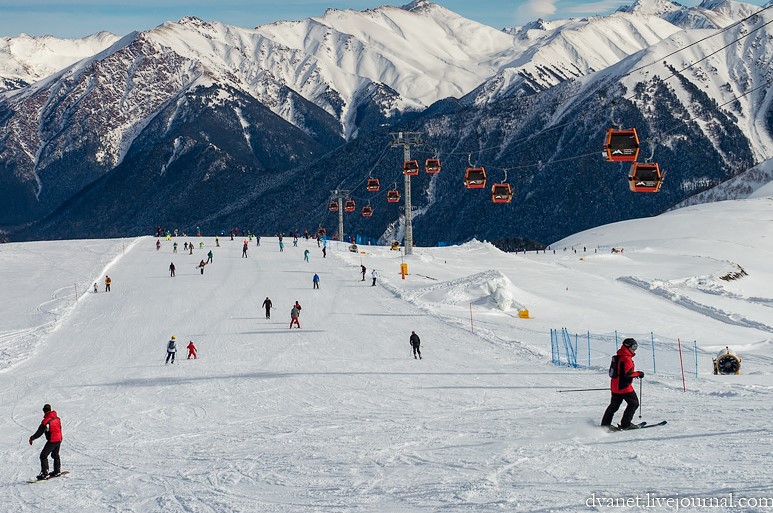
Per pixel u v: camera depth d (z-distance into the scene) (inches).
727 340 1788.9
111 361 1672.0
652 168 1497.3
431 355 1544.0
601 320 2080.5
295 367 1467.8
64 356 1769.2
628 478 473.1
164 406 1186.0
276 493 558.6
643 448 556.1
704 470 474.3
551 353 1496.1
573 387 1109.1
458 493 482.6
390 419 911.7
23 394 1371.8
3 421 1150.3
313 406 1093.1
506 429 722.2
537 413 844.6
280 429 912.9
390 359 1512.1
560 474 501.7
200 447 839.1
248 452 761.0
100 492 655.1
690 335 1873.8
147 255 3715.6
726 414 709.3
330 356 1576.0
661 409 784.3
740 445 544.4
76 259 3641.7
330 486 556.4
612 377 644.1
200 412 1116.5
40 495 676.1
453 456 607.5
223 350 1708.9
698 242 4857.3
